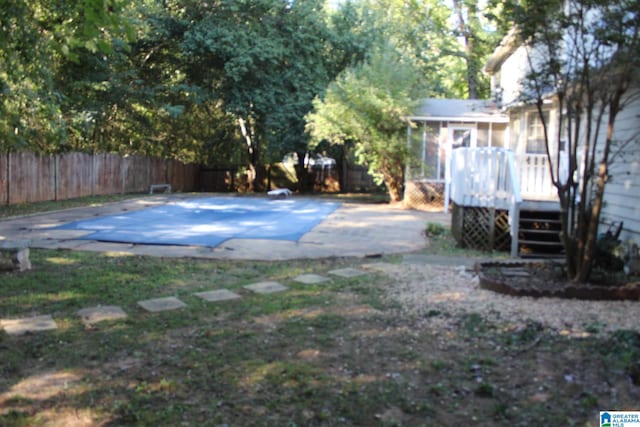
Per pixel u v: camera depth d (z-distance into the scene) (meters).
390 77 16.75
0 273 6.64
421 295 5.88
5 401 3.34
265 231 10.86
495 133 17.19
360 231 11.26
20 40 6.45
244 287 6.25
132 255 8.09
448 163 15.93
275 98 21.34
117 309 5.26
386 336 4.57
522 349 4.28
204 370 3.83
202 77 22.72
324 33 22.05
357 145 17.80
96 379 3.67
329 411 3.26
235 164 28.14
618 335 4.48
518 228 9.07
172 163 24.61
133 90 18.45
